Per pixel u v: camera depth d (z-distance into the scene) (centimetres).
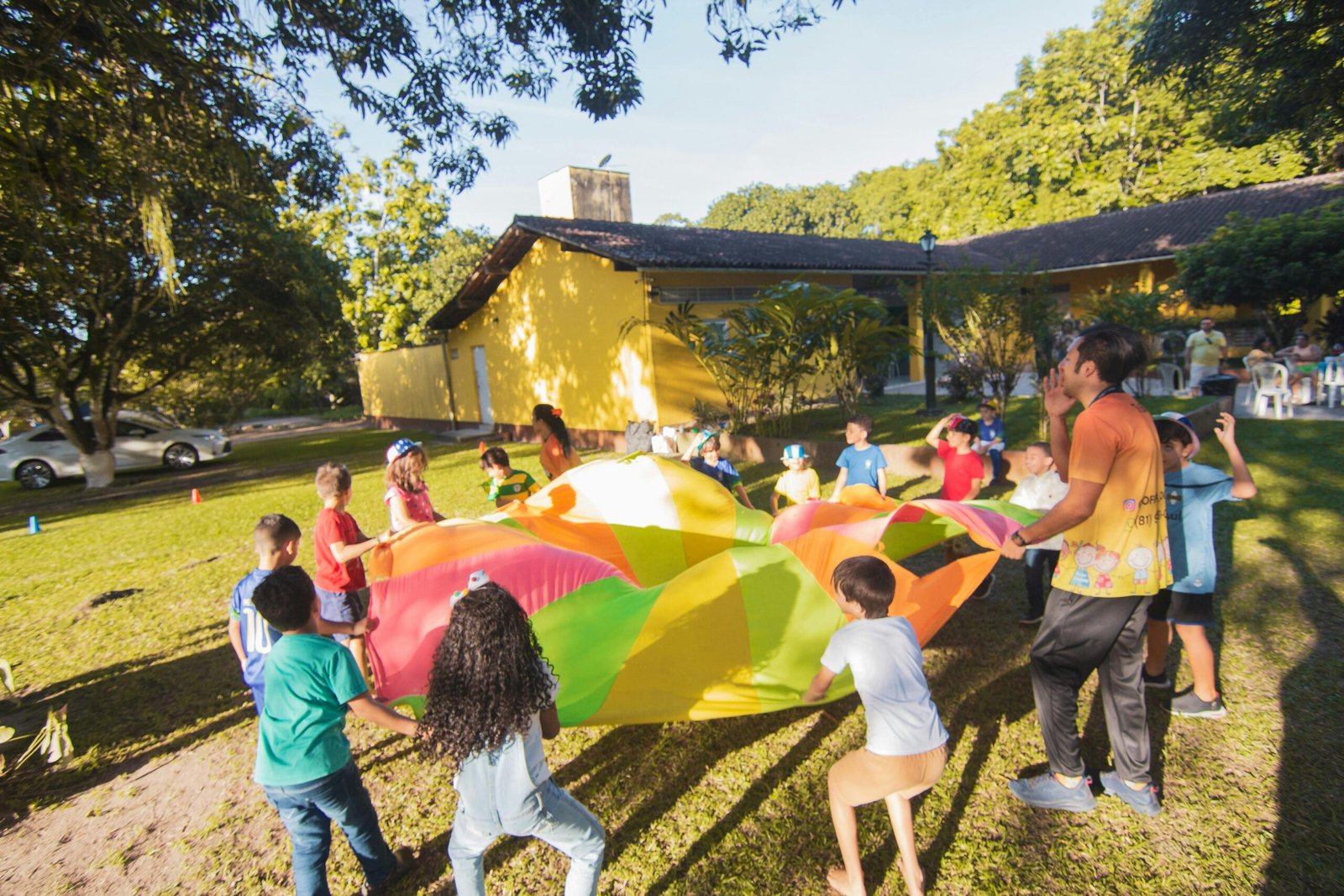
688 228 1997
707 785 399
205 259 1736
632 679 420
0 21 686
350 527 489
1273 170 2648
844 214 7338
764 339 1267
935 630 450
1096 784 370
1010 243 2602
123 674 608
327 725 293
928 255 1434
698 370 1575
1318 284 1492
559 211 2098
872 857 336
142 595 820
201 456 2112
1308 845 319
